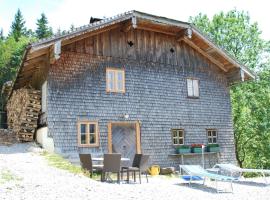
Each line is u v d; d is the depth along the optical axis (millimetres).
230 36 31297
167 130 17500
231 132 19781
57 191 8250
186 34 18047
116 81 16625
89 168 12023
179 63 18750
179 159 17688
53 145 14609
